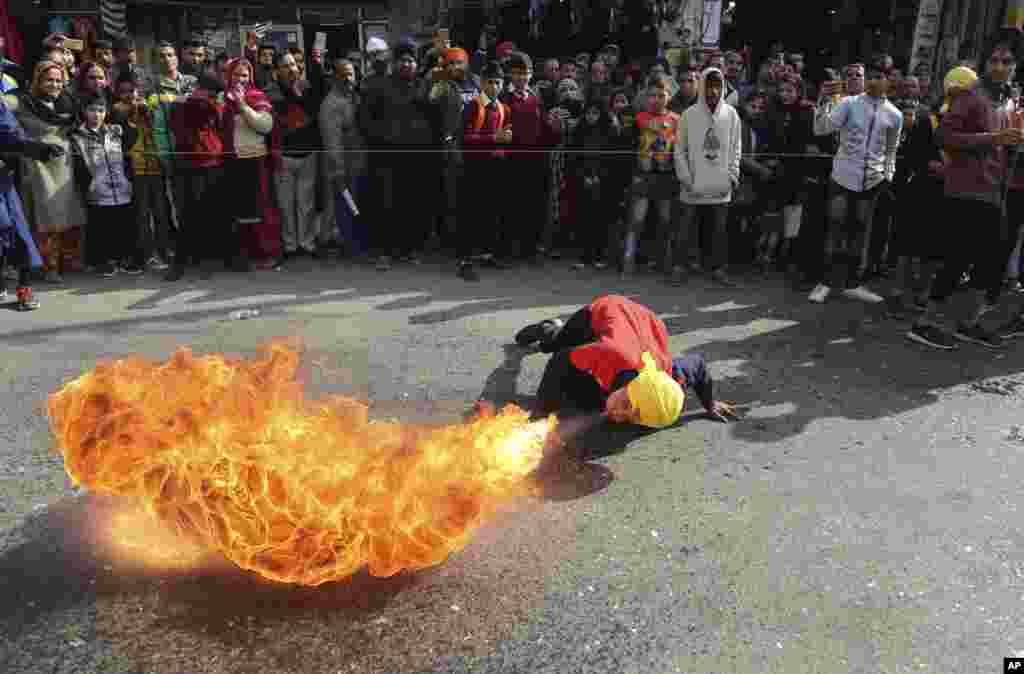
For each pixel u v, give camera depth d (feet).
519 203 23.98
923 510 10.80
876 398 14.74
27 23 33.32
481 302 20.12
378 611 8.49
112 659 7.71
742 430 13.19
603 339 11.41
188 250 22.97
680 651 8.01
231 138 21.98
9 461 11.49
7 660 7.67
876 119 20.17
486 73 22.54
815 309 20.44
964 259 17.30
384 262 23.32
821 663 7.89
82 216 21.80
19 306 19.08
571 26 33.63
